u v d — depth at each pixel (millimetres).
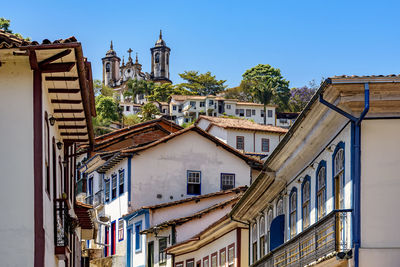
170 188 47469
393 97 16469
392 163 16703
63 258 18969
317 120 19016
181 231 39344
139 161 47344
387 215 16531
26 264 15477
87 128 21125
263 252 28375
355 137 16828
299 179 22922
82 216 29000
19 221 15586
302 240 19609
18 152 15711
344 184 17656
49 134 17938
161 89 180000
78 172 58500
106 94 175500
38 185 15695
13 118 15766
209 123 81812
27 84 15844
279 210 25984
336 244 16750
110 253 49625
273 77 162875
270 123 133375
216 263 34000
